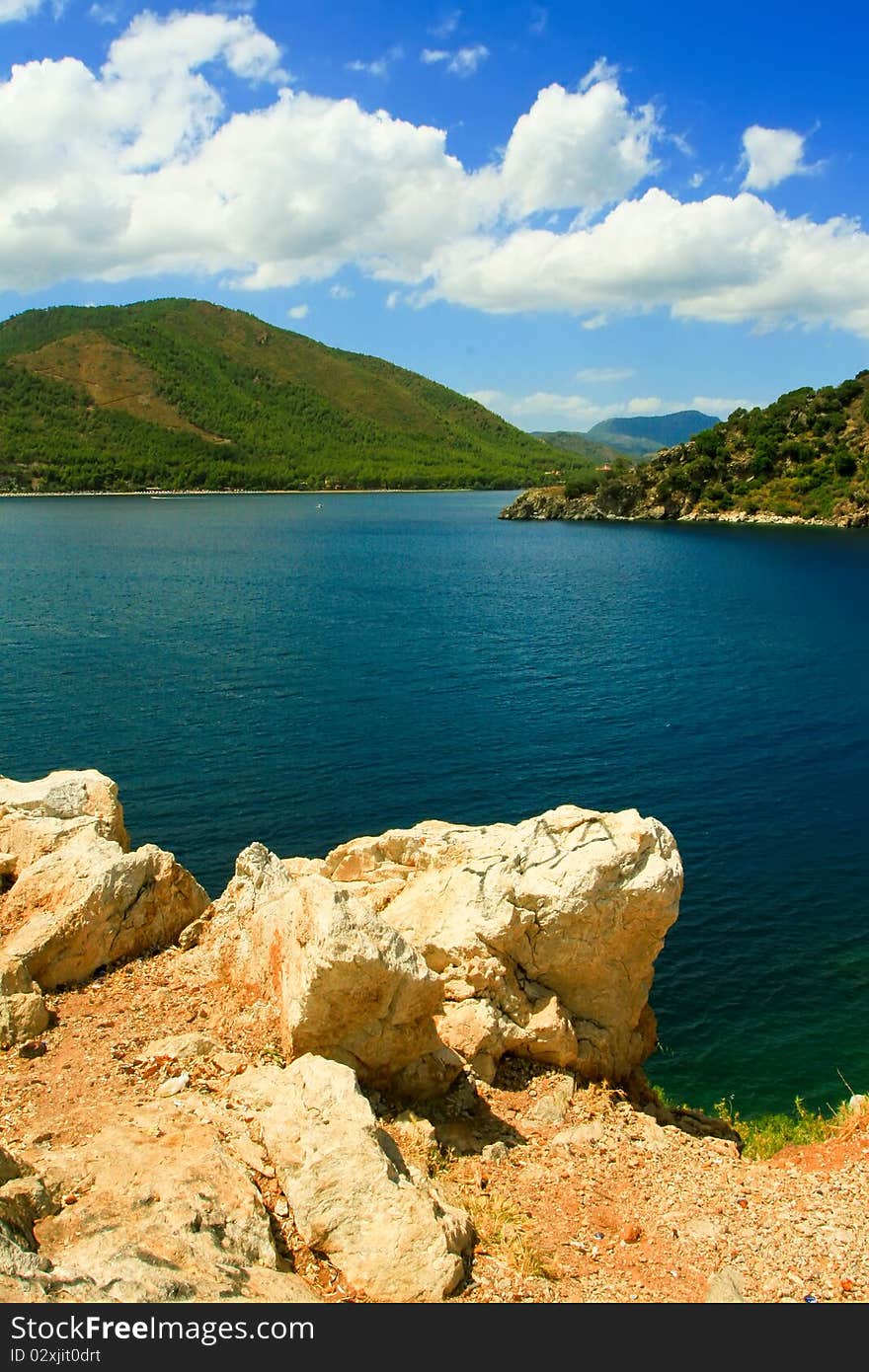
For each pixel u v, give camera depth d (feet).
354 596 296.92
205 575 340.39
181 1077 33.04
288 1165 27.35
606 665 199.31
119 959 43.60
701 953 82.74
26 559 380.78
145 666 187.73
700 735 148.56
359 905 35.70
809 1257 29.30
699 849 105.40
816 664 203.41
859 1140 38.78
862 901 92.99
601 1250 29.40
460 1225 27.14
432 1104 37.76
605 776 128.67
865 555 427.33
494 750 138.51
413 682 180.34
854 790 124.88
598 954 44.52
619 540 513.45
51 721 147.95
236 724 148.36
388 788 122.11
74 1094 32.32
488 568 386.32
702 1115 53.11
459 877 47.67
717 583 337.93
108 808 56.95
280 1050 35.70
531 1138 37.52
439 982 36.35
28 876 45.03
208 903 48.96
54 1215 24.00
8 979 38.34
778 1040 69.87
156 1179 25.44
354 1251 25.03
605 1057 45.57
